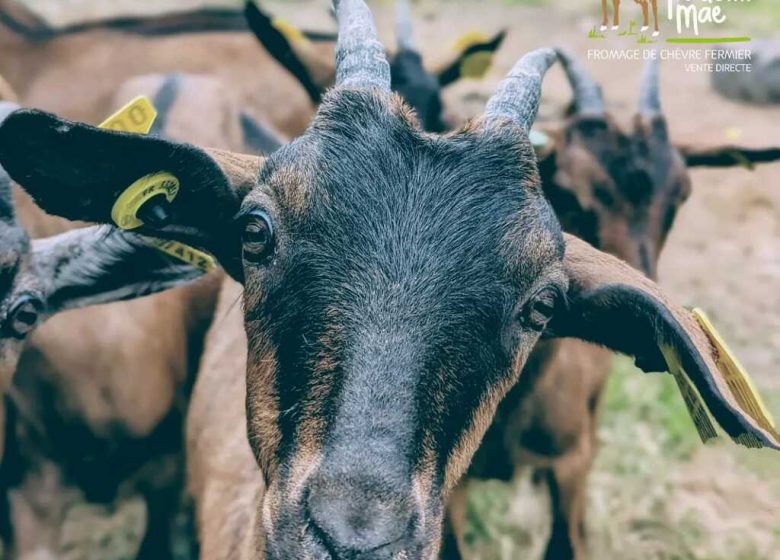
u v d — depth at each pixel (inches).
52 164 27.1
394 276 25.3
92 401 43.5
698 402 26.5
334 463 23.4
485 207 26.3
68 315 42.7
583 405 47.7
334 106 27.3
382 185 26.2
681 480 56.6
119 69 64.4
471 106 88.7
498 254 26.1
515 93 29.8
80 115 61.2
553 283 27.0
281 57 60.2
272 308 25.9
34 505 44.5
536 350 44.8
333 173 26.2
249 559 30.6
